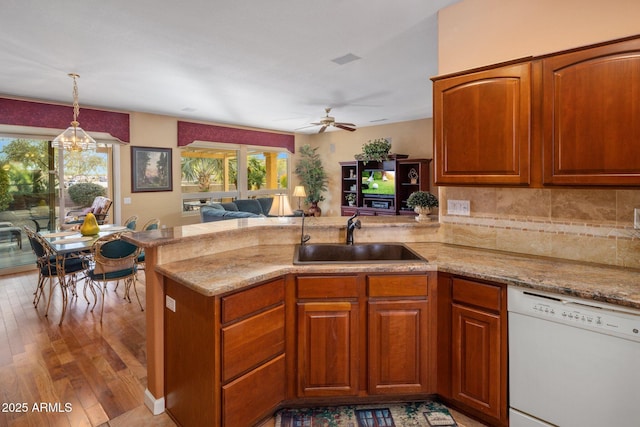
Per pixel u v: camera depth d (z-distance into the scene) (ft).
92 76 13.12
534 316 5.55
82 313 11.84
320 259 8.70
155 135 20.34
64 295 11.60
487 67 6.81
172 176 21.17
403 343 6.77
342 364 6.73
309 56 11.38
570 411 5.28
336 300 6.68
